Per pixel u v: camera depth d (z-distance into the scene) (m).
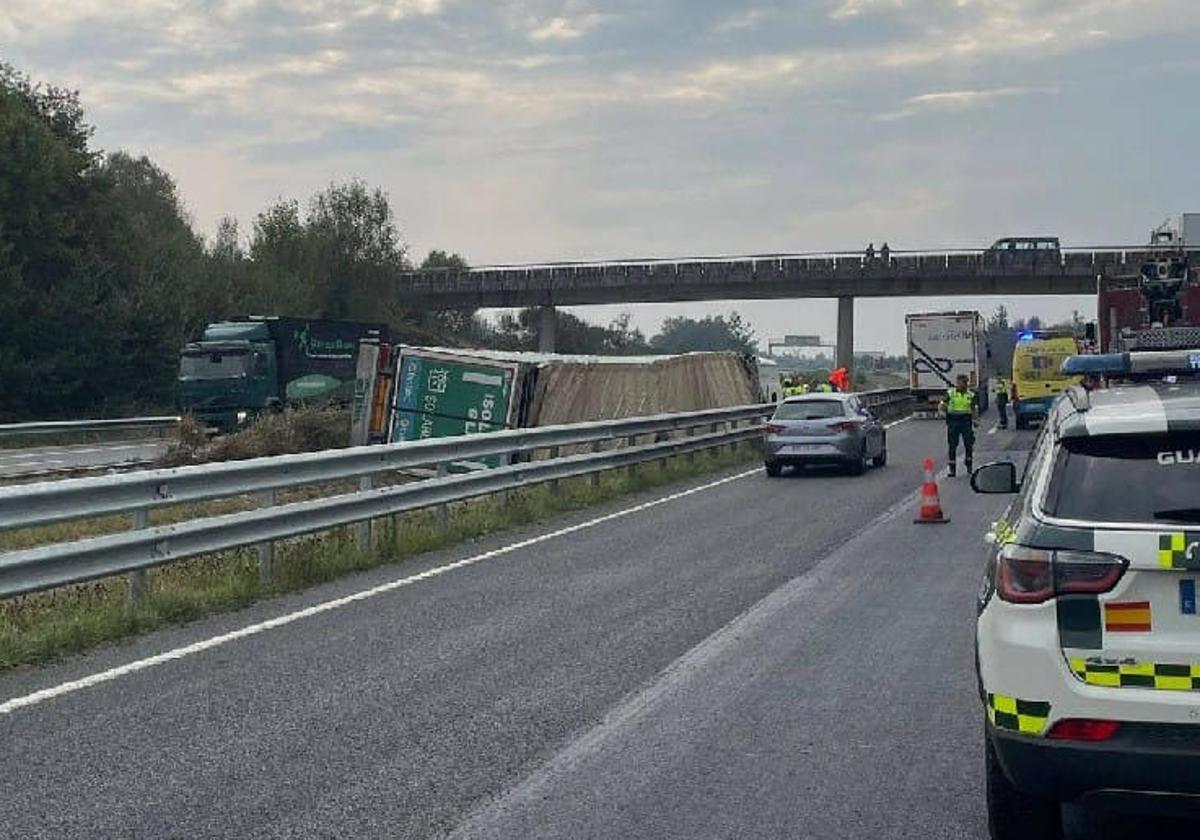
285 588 12.36
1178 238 41.75
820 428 24.42
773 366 49.09
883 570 13.32
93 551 10.13
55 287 52.28
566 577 13.03
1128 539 4.89
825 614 10.99
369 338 44.03
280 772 6.78
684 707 8.04
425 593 12.14
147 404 54.38
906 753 7.05
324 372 42.12
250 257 76.19
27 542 17.17
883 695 8.29
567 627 10.50
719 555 14.45
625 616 10.95
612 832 5.88
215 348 39.09
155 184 84.88
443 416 27.78
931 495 17.34
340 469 13.95
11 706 8.12
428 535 15.31
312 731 7.54
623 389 31.09
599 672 8.96
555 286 71.56
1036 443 6.56
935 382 50.06
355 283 78.50
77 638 9.80
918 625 10.51
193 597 11.19
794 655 9.45
